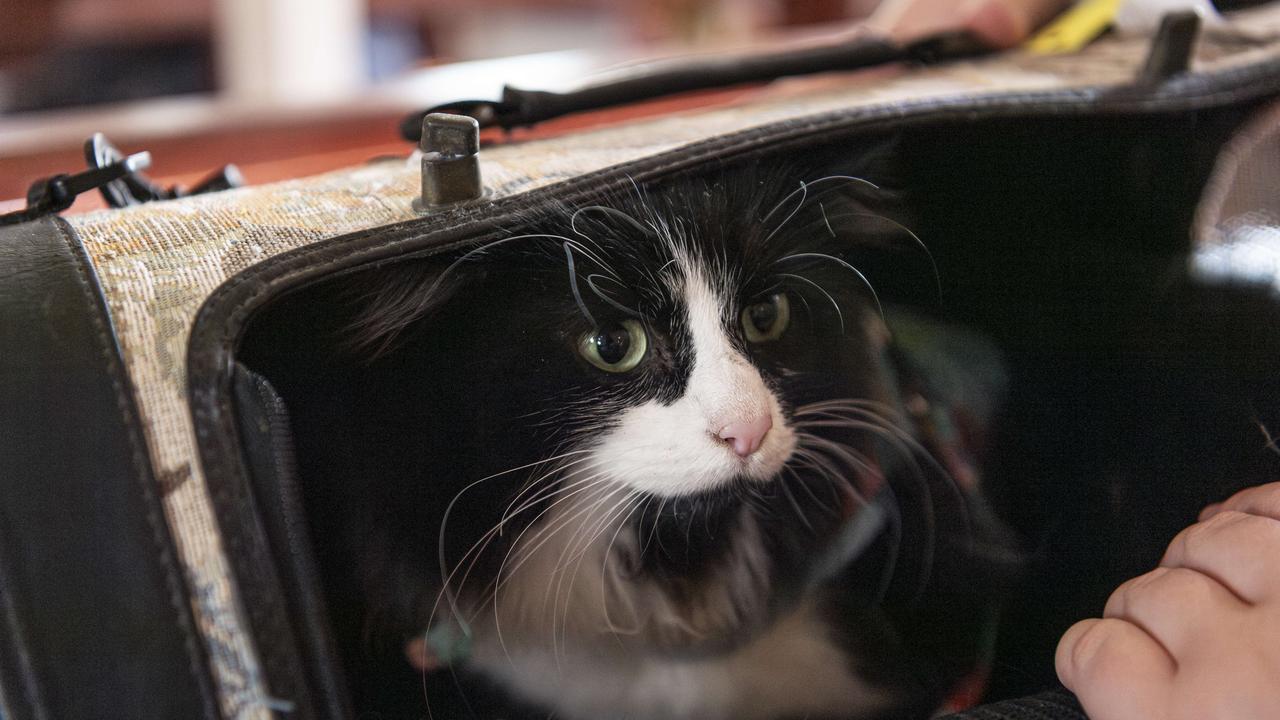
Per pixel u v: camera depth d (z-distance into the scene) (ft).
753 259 1.32
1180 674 0.98
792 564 1.37
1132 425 1.43
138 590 0.89
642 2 5.95
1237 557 1.03
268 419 0.97
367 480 1.09
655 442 1.30
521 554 1.24
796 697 1.34
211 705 0.90
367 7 5.58
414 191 1.22
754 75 1.65
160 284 0.99
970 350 1.45
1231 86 1.58
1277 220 1.67
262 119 2.37
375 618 1.10
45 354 0.90
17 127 2.21
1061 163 1.49
